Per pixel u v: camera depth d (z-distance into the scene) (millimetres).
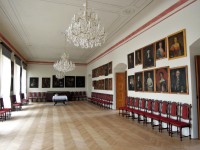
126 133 6707
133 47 10094
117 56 12469
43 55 18734
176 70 6695
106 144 5465
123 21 9016
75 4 7215
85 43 5641
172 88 6887
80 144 5473
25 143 5602
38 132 6926
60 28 10156
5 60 11672
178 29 6602
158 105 7531
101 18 8609
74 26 5438
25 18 8609
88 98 20141
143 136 6289
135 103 9438
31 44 13852
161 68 7574
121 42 11688
